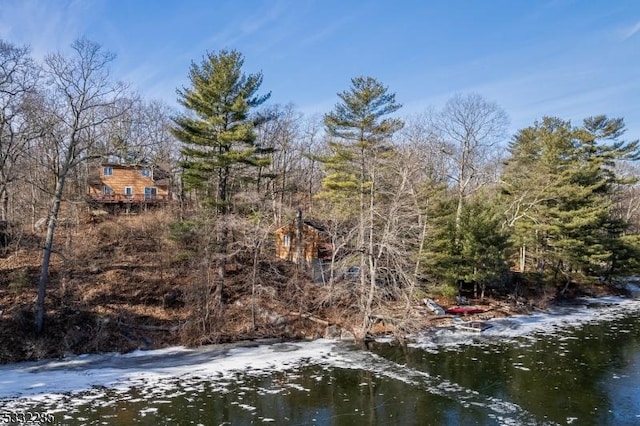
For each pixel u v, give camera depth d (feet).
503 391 60.34
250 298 94.68
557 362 73.10
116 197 139.85
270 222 109.09
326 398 57.77
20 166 99.35
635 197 221.66
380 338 87.04
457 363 72.59
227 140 87.51
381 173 99.19
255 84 93.30
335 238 92.43
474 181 155.53
